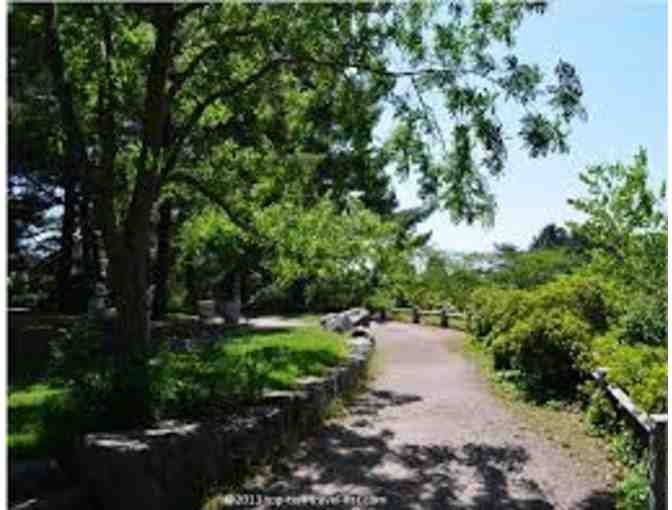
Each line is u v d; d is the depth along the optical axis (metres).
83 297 24.95
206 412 9.53
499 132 12.53
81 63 12.58
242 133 14.83
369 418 12.62
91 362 13.84
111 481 7.59
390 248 15.01
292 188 15.06
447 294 35.34
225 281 36.88
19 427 8.83
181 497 8.07
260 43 12.96
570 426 12.07
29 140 12.42
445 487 9.14
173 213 23.95
